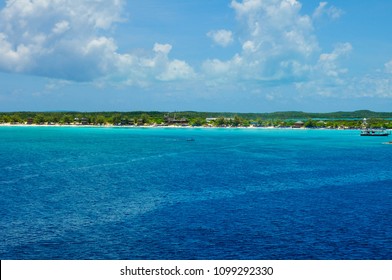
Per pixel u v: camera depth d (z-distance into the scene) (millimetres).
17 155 150000
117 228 55469
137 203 69938
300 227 56094
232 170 112688
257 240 50875
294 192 80562
